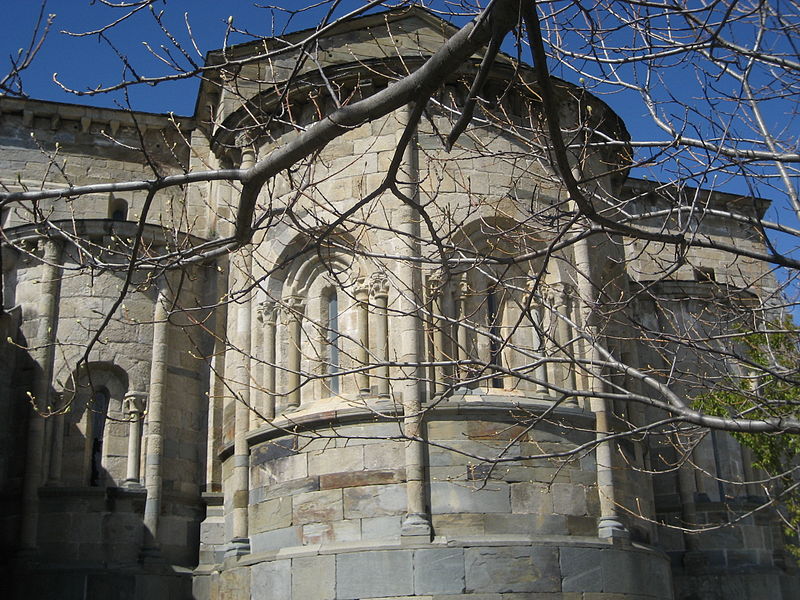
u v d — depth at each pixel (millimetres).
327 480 21078
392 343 21719
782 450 23703
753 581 27359
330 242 13906
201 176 11734
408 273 21891
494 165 23234
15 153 28469
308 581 20281
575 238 12906
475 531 20250
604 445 21797
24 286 25453
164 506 24250
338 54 26469
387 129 23375
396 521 20406
